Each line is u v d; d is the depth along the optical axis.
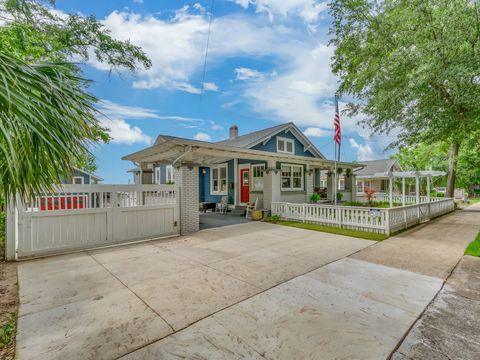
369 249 5.41
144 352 2.07
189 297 3.08
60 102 1.82
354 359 2.00
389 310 2.77
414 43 5.92
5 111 1.54
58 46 6.57
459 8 5.11
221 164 13.48
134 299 3.03
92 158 2.32
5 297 3.09
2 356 2.01
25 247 4.70
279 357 2.02
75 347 2.13
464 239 6.39
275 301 2.98
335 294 3.17
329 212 8.27
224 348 2.12
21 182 2.12
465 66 5.01
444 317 2.63
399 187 22.52
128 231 6.06
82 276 3.81
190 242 6.10
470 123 5.90
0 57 1.54
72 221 5.27
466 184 23.19
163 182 18.31
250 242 6.09
